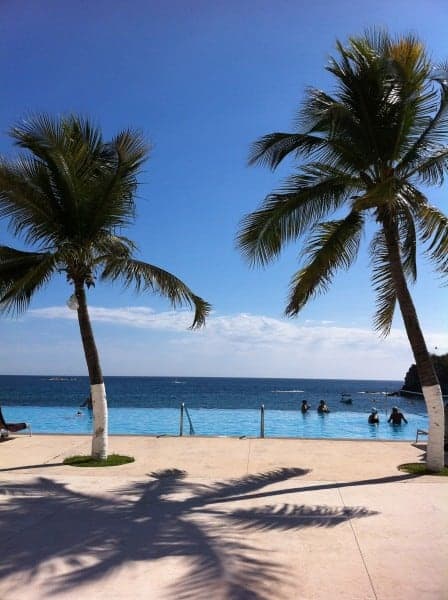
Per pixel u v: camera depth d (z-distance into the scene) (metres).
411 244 11.77
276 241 10.97
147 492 8.39
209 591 4.71
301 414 35.16
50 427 26.39
